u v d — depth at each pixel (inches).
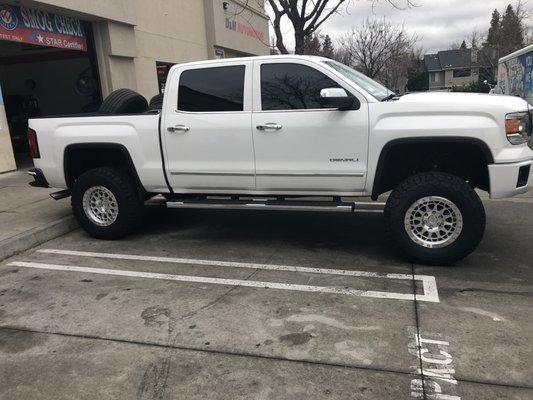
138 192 239.8
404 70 2009.1
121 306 171.3
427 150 199.9
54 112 613.0
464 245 189.5
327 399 118.3
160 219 284.0
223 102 213.6
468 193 185.6
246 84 209.5
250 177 214.4
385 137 191.9
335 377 126.7
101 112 249.3
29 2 392.8
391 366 130.5
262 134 207.0
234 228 261.1
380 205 207.3
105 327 156.9
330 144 199.6
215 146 215.5
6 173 402.0
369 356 135.3
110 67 495.2
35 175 254.5
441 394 118.6
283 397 119.6
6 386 128.0
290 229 255.6
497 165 183.9
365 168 197.9
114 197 238.5
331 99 188.1
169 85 221.5
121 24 502.9
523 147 187.3
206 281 190.7
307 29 421.7
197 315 162.6
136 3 548.1
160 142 224.5
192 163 221.5
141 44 561.6
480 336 143.6
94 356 140.4
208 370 131.7
